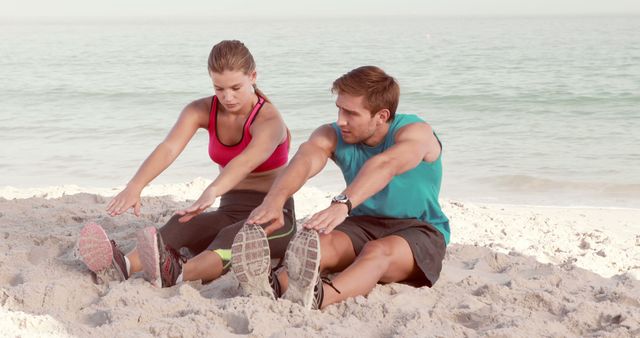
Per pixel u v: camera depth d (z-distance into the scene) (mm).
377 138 3699
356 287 3498
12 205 5770
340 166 3854
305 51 41844
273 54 39031
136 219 5211
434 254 3760
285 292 3514
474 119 14492
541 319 3398
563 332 3281
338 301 3479
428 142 3654
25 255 4234
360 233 3777
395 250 3627
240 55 3785
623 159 10164
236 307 3320
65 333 3086
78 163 9930
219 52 3771
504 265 4395
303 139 12719
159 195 6473
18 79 24047
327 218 3307
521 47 42531
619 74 23578
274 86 21297
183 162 9766
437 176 3809
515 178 8898
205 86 21844
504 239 5117
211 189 3637
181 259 3736
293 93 19219
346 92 3531
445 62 31156
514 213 6254
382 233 3799
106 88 20828
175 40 62688
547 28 94625
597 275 4230
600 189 8367
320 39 62406
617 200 7840
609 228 5832
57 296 3529
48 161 10102
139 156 10453
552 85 20094
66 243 4480
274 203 3490
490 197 8070
